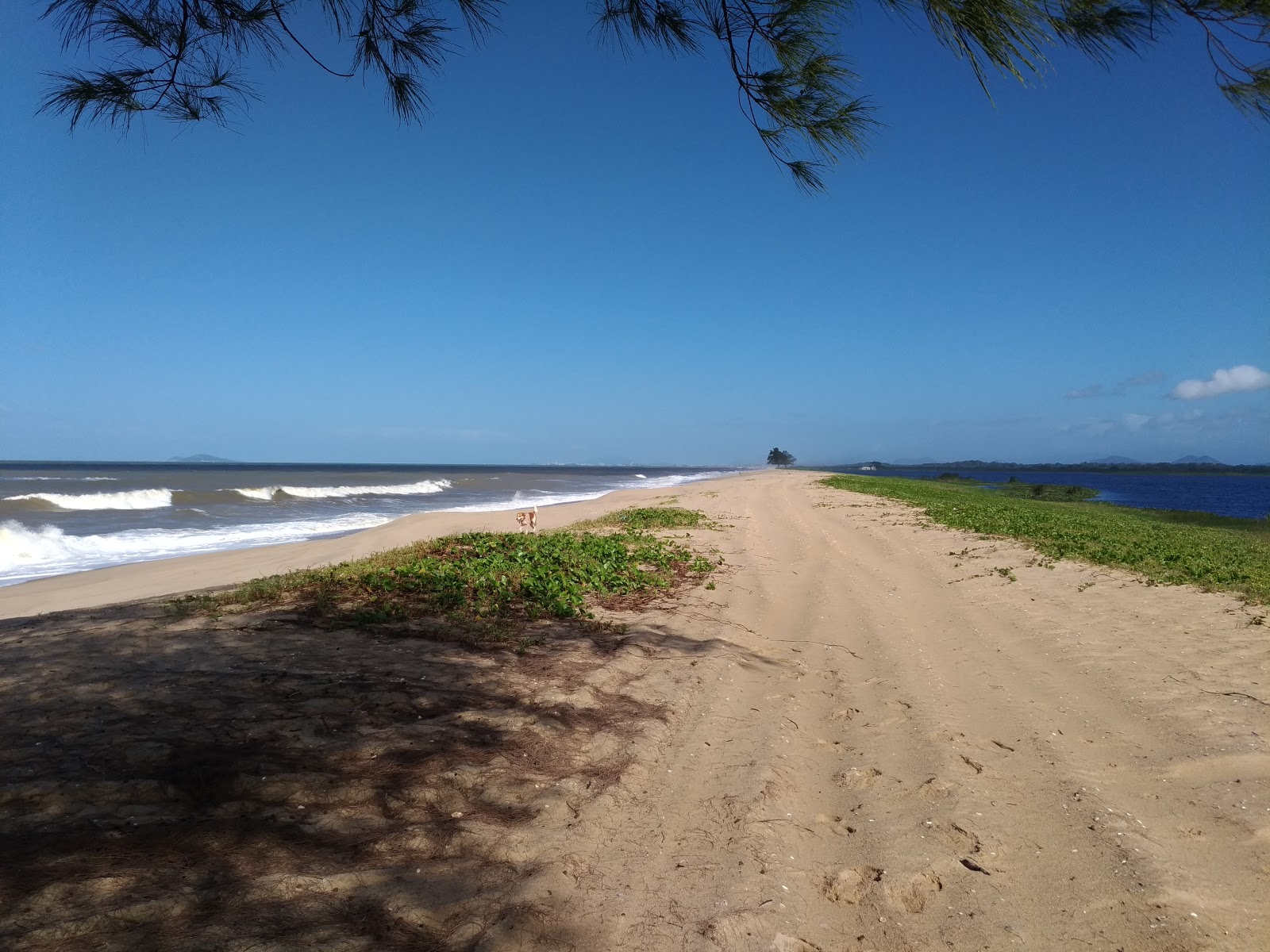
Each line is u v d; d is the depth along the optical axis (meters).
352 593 7.86
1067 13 3.02
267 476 84.81
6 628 6.47
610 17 4.07
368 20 3.97
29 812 3.10
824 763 4.57
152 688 4.71
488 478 78.81
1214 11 2.93
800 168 4.32
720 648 7.05
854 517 20.19
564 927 2.76
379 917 2.65
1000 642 7.40
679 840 3.51
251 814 3.30
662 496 33.66
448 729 4.50
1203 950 2.76
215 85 4.02
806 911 2.99
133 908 2.47
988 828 3.67
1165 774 4.35
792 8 3.71
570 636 7.05
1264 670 6.26
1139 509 34.28
